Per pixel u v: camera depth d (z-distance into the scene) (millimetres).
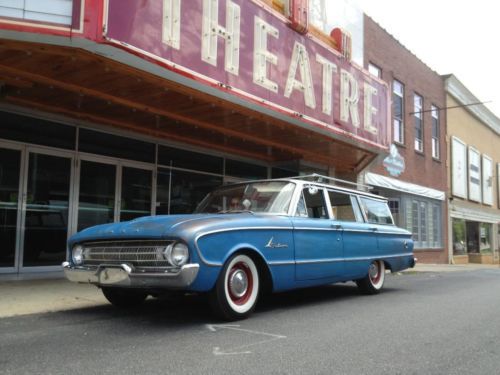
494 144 33156
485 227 31812
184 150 12203
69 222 9930
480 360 4520
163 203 11633
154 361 4164
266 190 7094
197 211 7352
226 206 7164
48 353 4379
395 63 20438
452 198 25531
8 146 9117
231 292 5715
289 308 6914
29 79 7441
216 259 5363
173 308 6609
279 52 10008
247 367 4062
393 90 20281
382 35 19578
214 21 8359
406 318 6395
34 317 5953
